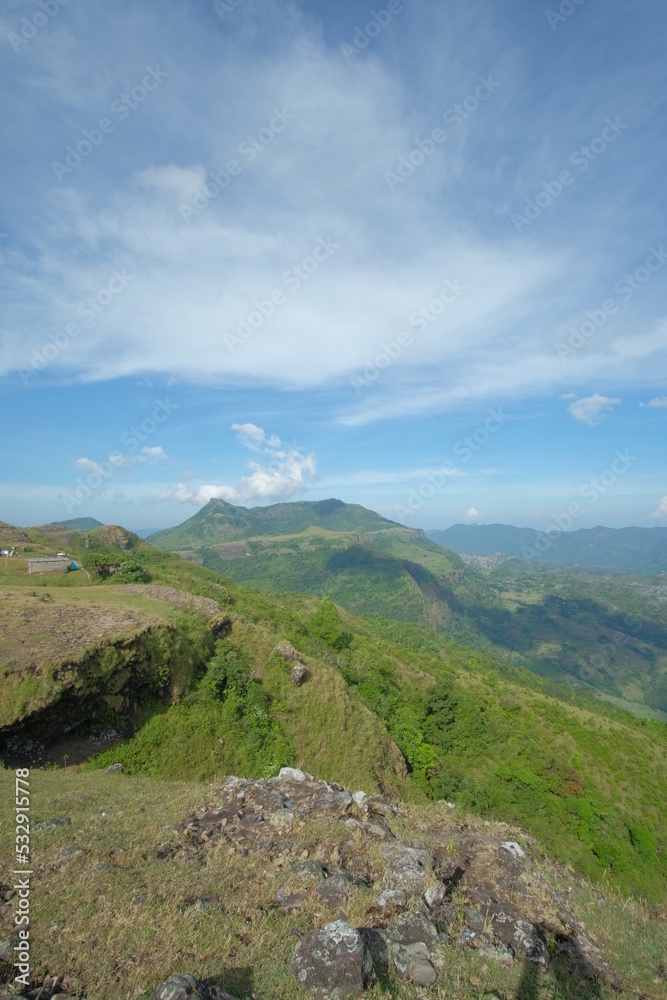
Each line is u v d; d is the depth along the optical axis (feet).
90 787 38.60
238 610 161.27
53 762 63.16
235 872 23.03
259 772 79.87
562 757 131.13
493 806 119.65
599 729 142.92
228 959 16.12
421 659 194.39
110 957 15.75
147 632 82.94
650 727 156.97
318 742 92.58
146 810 31.60
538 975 17.17
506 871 24.67
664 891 101.60
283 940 17.49
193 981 13.66
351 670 144.97
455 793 119.55
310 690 102.94
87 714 69.05
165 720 79.10
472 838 28.50
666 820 115.03
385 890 21.09
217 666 90.94
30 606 85.30
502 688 165.17
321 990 14.51
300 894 21.04
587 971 18.22
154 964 15.51
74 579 145.59
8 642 68.54
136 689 77.51
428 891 21.07
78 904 19.04
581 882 27.58
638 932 22.49
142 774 69.82
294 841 26.63
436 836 29.01
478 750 136.26
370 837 27.50
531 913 21.61
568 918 22.11
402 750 119.65
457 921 19.71
